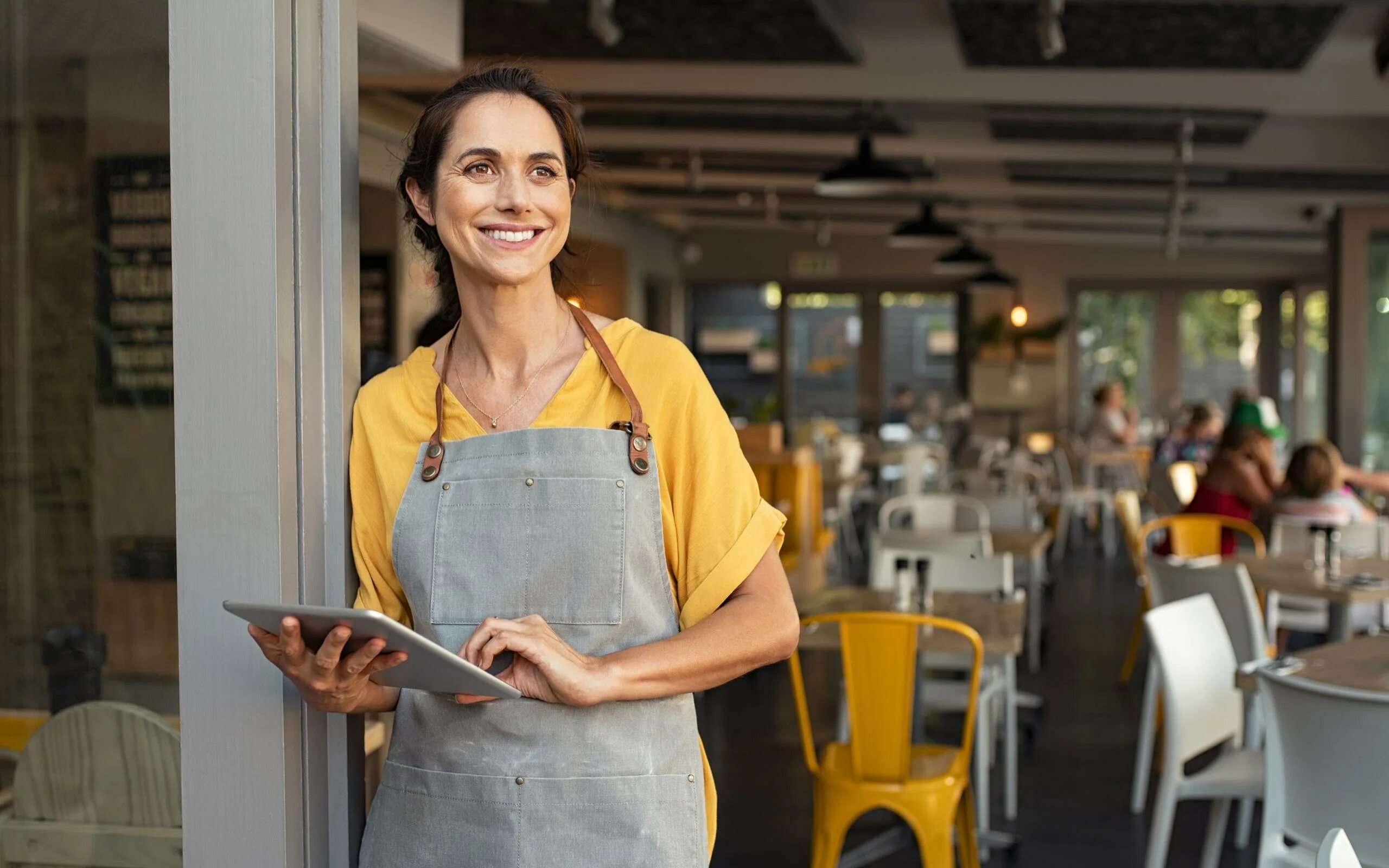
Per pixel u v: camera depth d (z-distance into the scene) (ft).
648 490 4.50
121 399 5.12
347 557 5.04
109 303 5.13
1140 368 51.96
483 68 4.62
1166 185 34.71
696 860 4.57
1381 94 22.34
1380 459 26.58
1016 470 32.89
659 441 4.60
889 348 53.42
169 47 4.90
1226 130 26.07
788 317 54.03
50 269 5.18
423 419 4.76
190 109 4.81
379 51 12.54
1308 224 41.29
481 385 4.74
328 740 5.09
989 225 48.06
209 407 4.82
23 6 5.12
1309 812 8.38
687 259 48.57
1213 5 17.78
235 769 4.87
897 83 22.81
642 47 20.84
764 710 18.53
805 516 25.54
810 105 24.53
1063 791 14.80
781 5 18.08
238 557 4.82
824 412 53.93
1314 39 19.63
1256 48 20.33
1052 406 51.29
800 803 14.35
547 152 4.46
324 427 5.02
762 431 26.86
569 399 4.62
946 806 10.62
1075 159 29.68
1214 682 11.13
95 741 5.17
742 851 12.87
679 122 26.99
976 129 27.30
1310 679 9.28
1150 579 14.61
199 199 4.81
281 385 4.79
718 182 36.63
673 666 4.29
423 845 4.54
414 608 4.61
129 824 5.16
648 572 4.50
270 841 4.86
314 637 3.96
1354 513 19.22
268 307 4.77
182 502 4.86
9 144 5.16
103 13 5.07
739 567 4.51
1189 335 51.60
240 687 4.85
